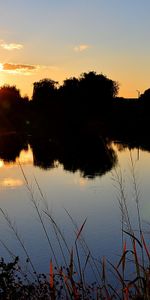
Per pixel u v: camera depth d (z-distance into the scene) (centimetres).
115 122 1994
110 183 2300
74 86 8006
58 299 435
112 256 962
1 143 6075
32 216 1473
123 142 4478
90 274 796
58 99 8031
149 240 999
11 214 1523
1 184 2366
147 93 5875
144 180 1898
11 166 3416
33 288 458
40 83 8869
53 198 1880
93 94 7425
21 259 968
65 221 1398
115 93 7756
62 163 3525
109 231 1220
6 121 8488
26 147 5328
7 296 450
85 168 3123
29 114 8638
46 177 2692
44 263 935
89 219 1418
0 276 462
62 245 1094
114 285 664
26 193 1916
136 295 352
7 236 1206
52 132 7306
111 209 1586
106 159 3709
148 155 3247
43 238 1171
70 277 380
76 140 5444
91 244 1079
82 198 1892
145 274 357
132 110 2189
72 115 7081
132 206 1333
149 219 1197
